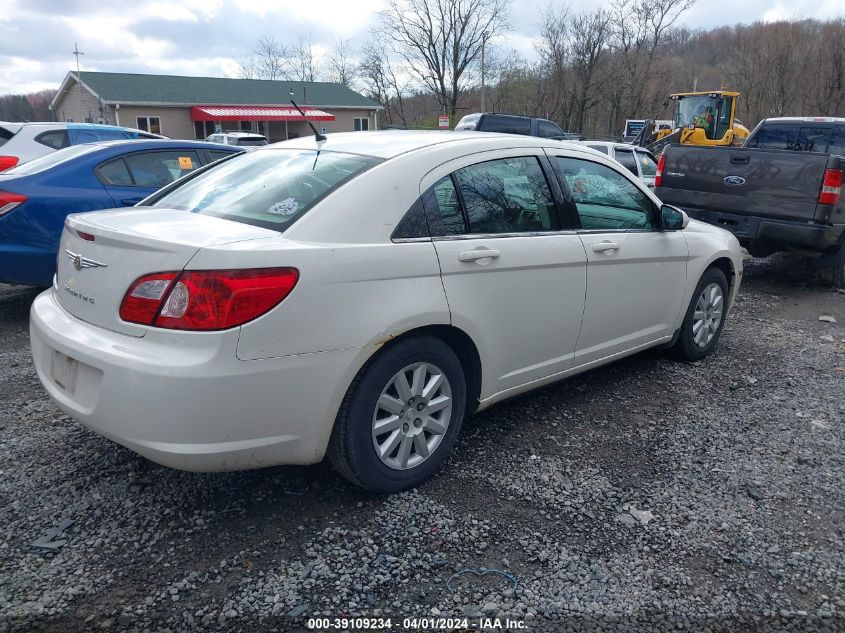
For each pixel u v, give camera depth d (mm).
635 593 2605
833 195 6965
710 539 2947
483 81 44219
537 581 2652
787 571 2756
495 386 3570
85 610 2428
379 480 3068
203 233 2717
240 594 2529
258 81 43312
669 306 4688
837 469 3582
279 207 2965
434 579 2648
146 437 2549
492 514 3080
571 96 49344
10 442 3621
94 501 3088
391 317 2891
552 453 3666
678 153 8148
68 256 3033
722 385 4746
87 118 39688
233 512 3025
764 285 8273
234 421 2570
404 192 3078
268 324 2570
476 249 3264
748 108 50688
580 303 3908
